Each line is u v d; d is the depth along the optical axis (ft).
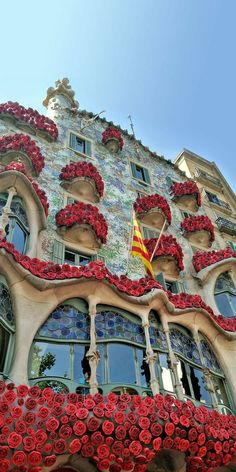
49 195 45.14
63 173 48.37
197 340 35.55
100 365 28.30
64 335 28.78
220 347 38.55
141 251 39.78
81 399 22.72
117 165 61.21
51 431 20.43
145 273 44.29
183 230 57.41
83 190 48.29
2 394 20.31
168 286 46.88
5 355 26.03
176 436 24.18
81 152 57.31
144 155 70.13
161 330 33.45
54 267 30.76
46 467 22.18
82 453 21.30
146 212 52.60
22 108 53.52
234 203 79.20
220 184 81.00
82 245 41.81
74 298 31.01
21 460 19.26
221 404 34.76
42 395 21.68
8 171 35.83
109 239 45.52
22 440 19.54
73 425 21.07
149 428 23.07
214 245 61.00
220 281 50.62
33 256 34.63
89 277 30.48
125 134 70.49
